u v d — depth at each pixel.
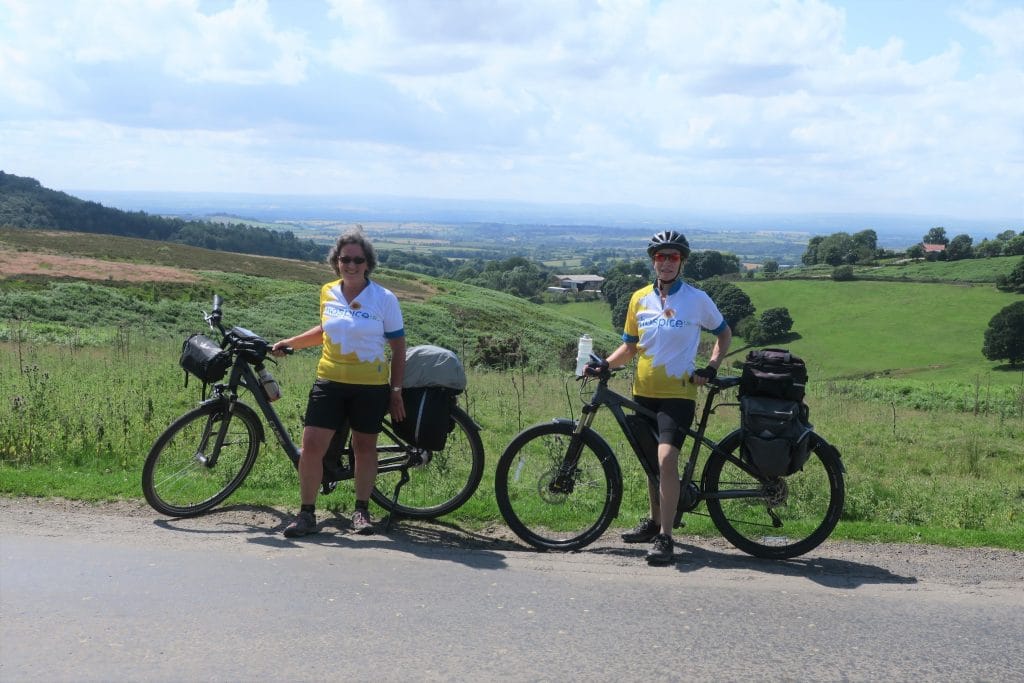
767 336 90.00
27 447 6.30
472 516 5.25
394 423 5.10
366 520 4.88
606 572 4.25
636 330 4.85
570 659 3.17
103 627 3.30
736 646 3.35
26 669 2.92
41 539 4.36
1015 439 11.59
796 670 3.15
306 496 4.80
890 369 73.06
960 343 81.38
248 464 5.36
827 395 20.66
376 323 4.85
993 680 3.12
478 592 3.86
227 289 58.41
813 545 4.68
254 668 2.99
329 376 4.82
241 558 4.21
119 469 6.15
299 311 54.78
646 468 4.84
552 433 4.93
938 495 6.49
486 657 3.16
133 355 14.48
